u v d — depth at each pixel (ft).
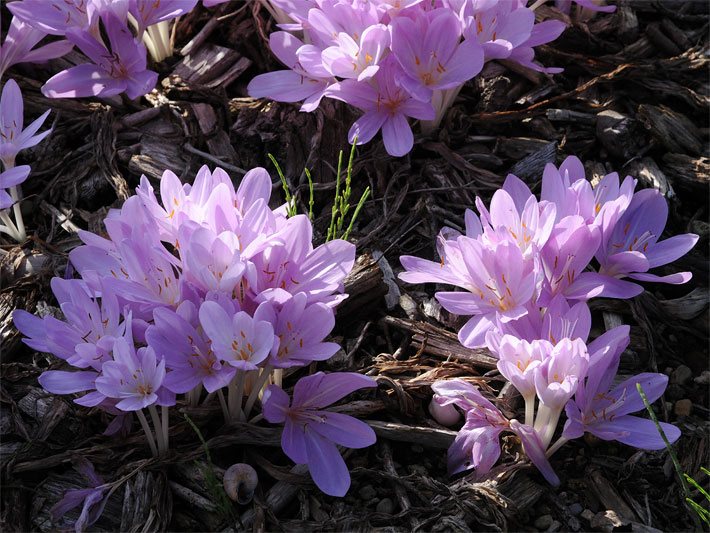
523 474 3.41
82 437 3.42
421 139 3.99
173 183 3.37
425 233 3.85
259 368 3.36
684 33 4.35
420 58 3.75
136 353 3.21
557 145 4.03
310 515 3.34
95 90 3.89
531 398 3.31
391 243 3.82
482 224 3.59
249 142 3.96
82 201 3.89
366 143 3.99
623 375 3.64
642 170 4.00
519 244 3.43
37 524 3.29
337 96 3.79
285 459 3.42
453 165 3.97
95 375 3.24
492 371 3.59
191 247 3.17
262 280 3.28
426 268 3.50
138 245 3.26
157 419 3.28
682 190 4.03
